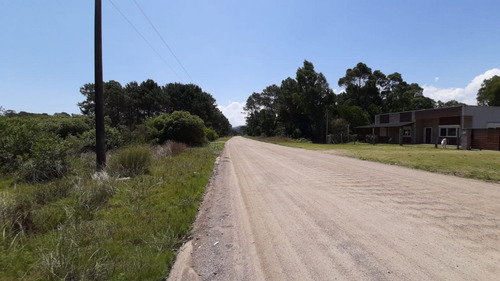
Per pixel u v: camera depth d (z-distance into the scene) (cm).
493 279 273
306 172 1041
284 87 6625
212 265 338
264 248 375
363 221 458
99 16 987
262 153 2133
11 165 1008
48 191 629
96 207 546
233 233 444
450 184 750
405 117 3588
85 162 1102
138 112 5684
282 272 307
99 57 988
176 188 727
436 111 3098
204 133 2970
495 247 346
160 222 465
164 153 1563
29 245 363
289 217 502
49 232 408
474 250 339
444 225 429
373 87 6544
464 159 1323
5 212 429
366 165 1207
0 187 787
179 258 363
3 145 1038
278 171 1102
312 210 536
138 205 560
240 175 1054
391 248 352
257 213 541
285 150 2433
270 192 723
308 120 5944
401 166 1160
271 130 8225
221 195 727
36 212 476
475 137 2248
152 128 2575
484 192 650
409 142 3534
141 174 927
